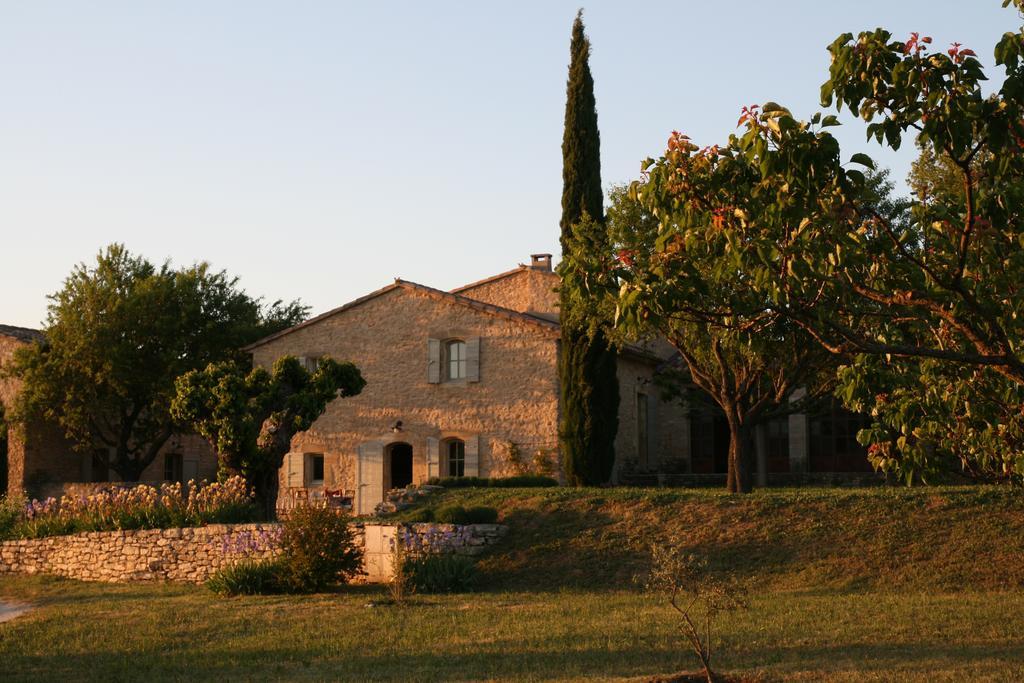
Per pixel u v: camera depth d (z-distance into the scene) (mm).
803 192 8039
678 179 8523
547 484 25047
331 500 28250
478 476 27812
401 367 29469
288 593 18234
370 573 19500
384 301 30031
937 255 9195
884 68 7793
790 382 21766
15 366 32812
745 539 18047
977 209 8383
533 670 11406
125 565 22031
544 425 27172
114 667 12602
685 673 10672
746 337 8805
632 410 29969
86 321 32219
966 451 9727
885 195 21469
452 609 15562
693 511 19375
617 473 28484
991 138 7688
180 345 33531
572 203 24250
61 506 25281
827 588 15977
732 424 22391
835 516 18297
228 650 13375
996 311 8562
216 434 22891
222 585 18312
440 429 28594
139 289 32812
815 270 7949
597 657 11883
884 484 27188
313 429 30328
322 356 30734
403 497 23062
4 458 34094
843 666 10781
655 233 21812
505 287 31719
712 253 8508
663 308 8141
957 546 16641
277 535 20109
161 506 23422
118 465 33812
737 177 8539
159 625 15320
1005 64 7652
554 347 27375
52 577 23234
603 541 18844
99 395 32938
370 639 13562
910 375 9844
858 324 10180
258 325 37969
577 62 24875
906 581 15891
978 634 11969
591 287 8586
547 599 16312
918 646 11539
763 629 12922
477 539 19484
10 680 12070
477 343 28422
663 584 10797
